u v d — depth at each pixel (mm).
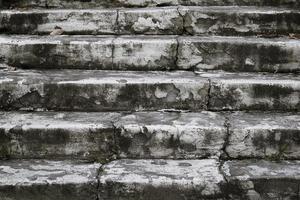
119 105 3488
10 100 3479
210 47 3881
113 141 3150
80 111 3480
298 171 2926
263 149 3146
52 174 2893
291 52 3844
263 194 2846
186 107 3510
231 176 2859
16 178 2830
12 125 3146
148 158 3160
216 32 4289
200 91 3486
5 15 4309
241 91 3480
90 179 2820
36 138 3137
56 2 4789
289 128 3125
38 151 3150
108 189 2807
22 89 3463
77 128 3125
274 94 3482
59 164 3057
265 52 3859
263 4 4734
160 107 3506
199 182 2809
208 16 4254
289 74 3840
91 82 3457
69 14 4309
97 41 3912
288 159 3145
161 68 3928
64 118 3305
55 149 3150
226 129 3127
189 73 3824
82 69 3918
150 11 4281
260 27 4262
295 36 4191
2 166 3012
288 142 3135
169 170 2961
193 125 3168
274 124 3199
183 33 4309
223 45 3867
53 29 4336
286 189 2842
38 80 3486
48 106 3480
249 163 3072
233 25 4266
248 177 2838
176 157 3158
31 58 3900
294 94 3477
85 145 3150
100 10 4352
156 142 3143
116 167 3004
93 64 3908
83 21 4320
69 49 3877
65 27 4332
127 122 3219
